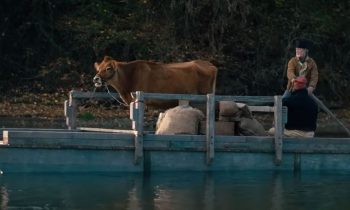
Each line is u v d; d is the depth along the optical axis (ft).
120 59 97.09
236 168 48.80
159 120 50.93
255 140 48.93
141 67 55.62
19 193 40.55
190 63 58.44
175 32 98.02
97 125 81.30
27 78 97.25
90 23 98.22
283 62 97.60
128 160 47.32
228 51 98.78
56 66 96.84
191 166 48.21
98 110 89.71
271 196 40.98
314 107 50.62
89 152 46.83
